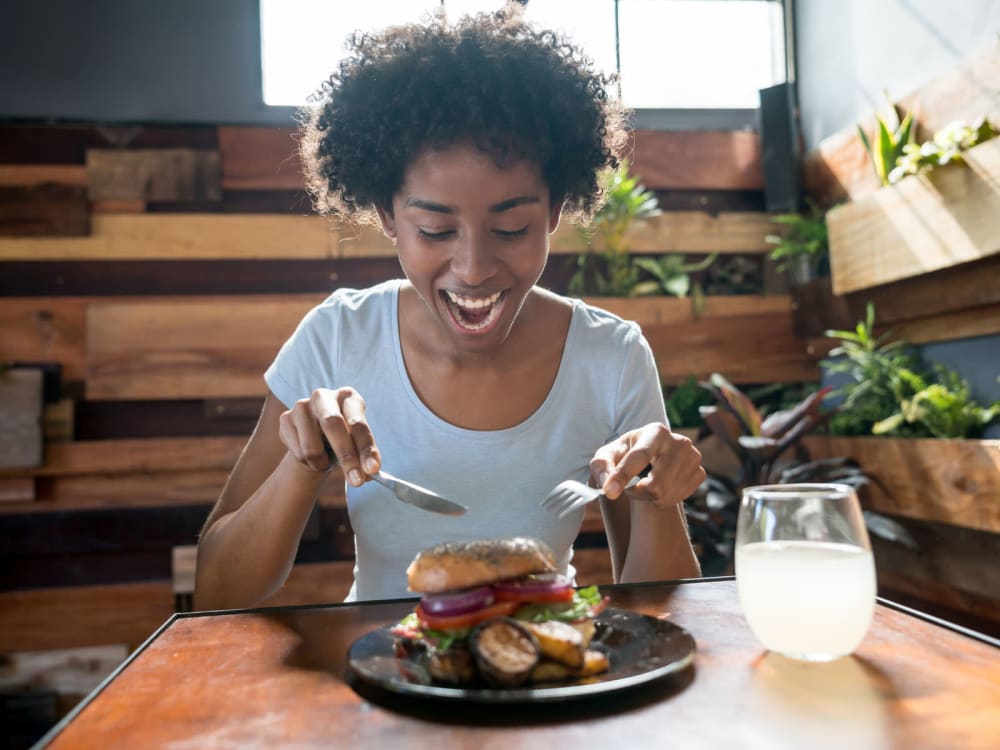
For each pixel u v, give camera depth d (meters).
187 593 3.16
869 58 3.29
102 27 3.44
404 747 0.62
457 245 1.12
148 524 3.33
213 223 3.43
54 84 3.39
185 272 3.47
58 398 3.31
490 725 0.66
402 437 1.40
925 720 0.64
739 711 0.67
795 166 3.67
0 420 3.19
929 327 2.91
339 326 1.45
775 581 0.77
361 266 3.60
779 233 3.81
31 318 3.32
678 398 3.50
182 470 3.35
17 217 3.33
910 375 2.76
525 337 1.42
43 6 3.39
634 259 3.69
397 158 1.12
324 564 3.35
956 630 0.87
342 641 0.89
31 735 3.22
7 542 3.25
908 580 2.96
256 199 3.54
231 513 1.37
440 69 1.11
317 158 1.42
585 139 1.25
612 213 3.48
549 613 0.80
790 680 0.74
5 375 3.21
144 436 3.40
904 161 2.68
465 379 1.39
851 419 3.05
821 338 3.59
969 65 2.65
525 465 1.38
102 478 3.32
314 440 1.11
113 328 3.32
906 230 2.68
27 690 3.23
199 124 3.49
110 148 3.42
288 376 1.44
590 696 0.71
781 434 2.90
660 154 3.76
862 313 3.19
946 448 2.51
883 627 0.89
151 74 3.47
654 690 0.72
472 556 0.81
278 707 0.70
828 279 3.39
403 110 1.12
